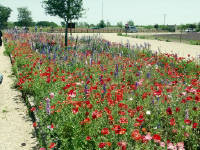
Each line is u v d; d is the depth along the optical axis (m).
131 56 13.12
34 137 5.05
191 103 5.73
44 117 5.11
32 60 10.65
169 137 4.54
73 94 5.12
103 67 9.09
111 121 4.48
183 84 7.29
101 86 6.84
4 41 23.59
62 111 5.02
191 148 4.33
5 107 6.62
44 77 7.60
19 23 70.81
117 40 31.08
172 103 5.69
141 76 8.68
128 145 3.86
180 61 12.24
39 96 6.37
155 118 5.15
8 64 12.63
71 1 19.45
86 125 4.33
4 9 76.62
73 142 4.02
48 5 19.64
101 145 3.56
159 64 10.90
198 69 10.50
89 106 4.69
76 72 8.35
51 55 11.80
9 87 8.52
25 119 5.93
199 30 87.88
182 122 4.77
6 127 5.48
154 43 28.39
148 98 6.04
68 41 21.52
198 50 21.56
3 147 4.62
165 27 93.06
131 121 4.68
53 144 3.83
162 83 7.27
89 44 17.75
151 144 4.02
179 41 33.84
